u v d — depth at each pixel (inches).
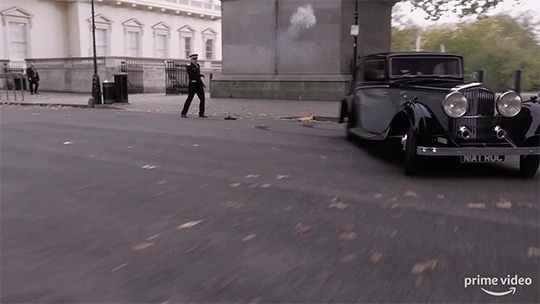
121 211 203.6
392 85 312.2
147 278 139.6
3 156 329.7
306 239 169.8
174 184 250.4
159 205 212.4
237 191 236.1
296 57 848.9
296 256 154.8
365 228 180.9
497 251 158.1
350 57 836.0
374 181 257.0
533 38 1061.1
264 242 167.2
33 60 1339.8
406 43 1241.4
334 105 736.3
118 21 1689.2
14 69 1368.1
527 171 263.6
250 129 486.0
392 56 329.4
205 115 634.2
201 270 144.9
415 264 148.0
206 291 131.6
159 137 424.8
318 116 590.2
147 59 1348.4
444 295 128.5
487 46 1063.0
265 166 297.6
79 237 172.9
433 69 334.3
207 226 184.1
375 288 132.5
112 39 1676.9
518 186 246.1
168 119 588.7
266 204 213.3
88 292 131.3
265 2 867.4
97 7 1616.6
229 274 142.0
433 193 231.3
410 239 169.2
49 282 137.4
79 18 1566.2
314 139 417.7
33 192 234.5
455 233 175.0
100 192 234.7
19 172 279.1
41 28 1525.6
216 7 2049.7
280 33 860.0
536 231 177.0
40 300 127.0
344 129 487.2
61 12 1572.3
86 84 1251.8
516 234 173.8
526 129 256.2
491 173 278.5
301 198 223.0
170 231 178.7
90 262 151.2
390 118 314.2
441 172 280.5
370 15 887.1
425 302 125.0
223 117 614.5
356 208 206.7
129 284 135.9
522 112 260.7
